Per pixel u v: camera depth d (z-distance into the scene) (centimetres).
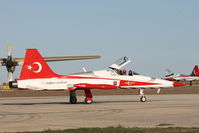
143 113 3541
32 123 2842
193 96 7500
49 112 3731
